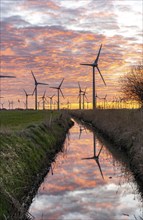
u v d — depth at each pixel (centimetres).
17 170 1856
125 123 3594
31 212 1603
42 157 2583
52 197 1847
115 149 3256
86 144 4069
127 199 1802
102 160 2939
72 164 2766
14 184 1678
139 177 2100
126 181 2167
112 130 3878
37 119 5338
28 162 2167
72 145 3994
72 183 2136
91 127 6244
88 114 8006
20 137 2484
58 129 4497
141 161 2228
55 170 2530
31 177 2014
